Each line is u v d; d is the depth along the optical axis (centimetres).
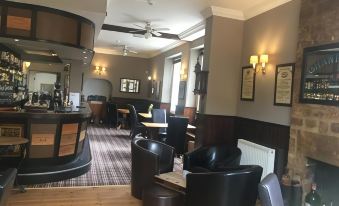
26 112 427
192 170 401
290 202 372
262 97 475
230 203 296
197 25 664
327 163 340
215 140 539
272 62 457
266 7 475
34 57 780
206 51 551
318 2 358
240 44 547
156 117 772
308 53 370
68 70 785
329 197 350
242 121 527
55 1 455
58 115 440
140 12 609
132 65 1284
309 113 362
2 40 481
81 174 482
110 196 399
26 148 427
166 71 1052
